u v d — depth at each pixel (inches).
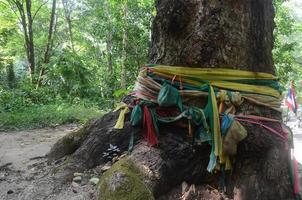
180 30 139.3
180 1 137.9
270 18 146.0
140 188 115.0
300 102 468.8
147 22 668.7
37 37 1014.4
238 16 136.7
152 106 136.1
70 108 441.1
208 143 129.0
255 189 123.3
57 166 149.6
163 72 136.2
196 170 131.3
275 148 126.5
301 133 364.2
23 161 172.4
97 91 642.2
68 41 1040.8
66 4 929.5
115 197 112.7
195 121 129.6
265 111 133.5
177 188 130.3
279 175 125.6
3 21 868.0
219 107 129.3
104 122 153.7
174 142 132.4
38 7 904.9
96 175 138.3
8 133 291.6
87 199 123.9
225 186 128.5
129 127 143.9
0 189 138.3
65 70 642.8
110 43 720.3
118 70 733.3
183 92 133.1
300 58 765.3
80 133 162.7
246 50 137.9
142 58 690.8
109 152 142.0
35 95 583.8
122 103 150.3
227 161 125.6
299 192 129.6
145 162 128.7
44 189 133.0
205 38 135.3
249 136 125.4
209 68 134.2
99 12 736.3
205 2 136.2
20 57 1113.4
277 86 138.2
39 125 335.6
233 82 133.4
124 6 673.6
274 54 557.6
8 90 666.8
